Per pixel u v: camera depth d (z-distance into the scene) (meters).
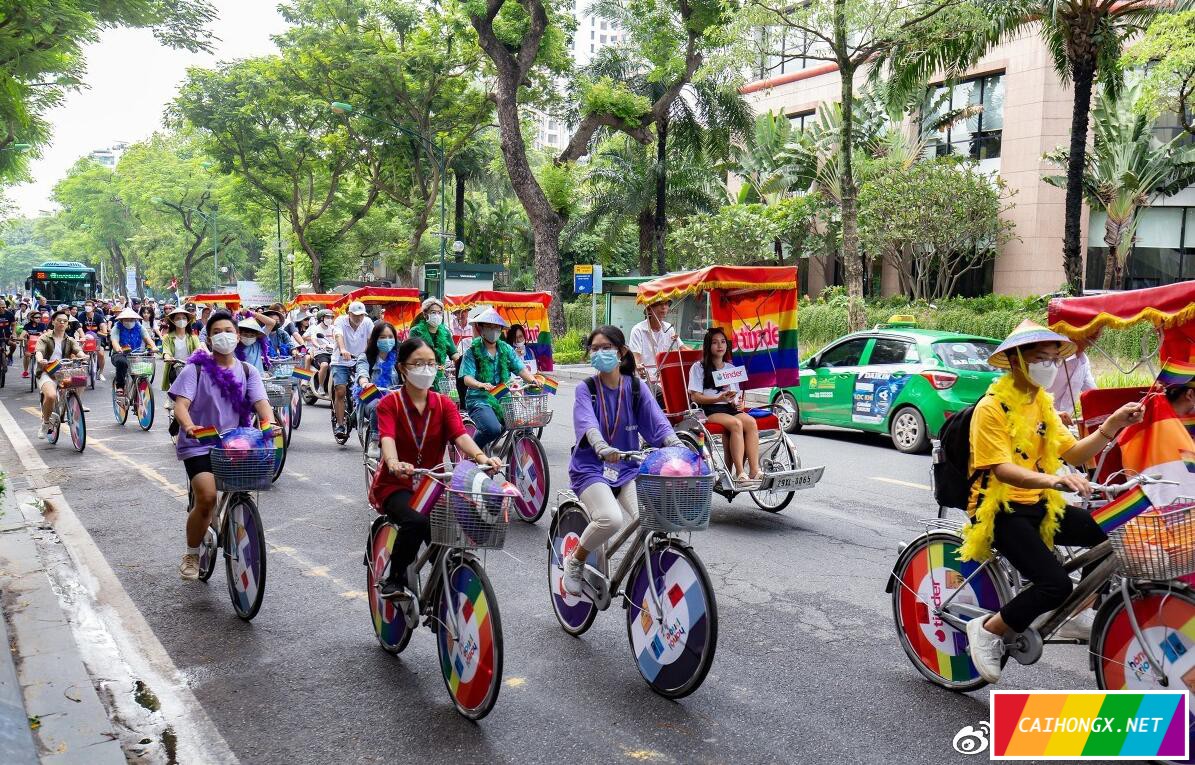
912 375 11.91
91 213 80.44
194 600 6.00
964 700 4.43
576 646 5.20
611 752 3.93
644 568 4.64
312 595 6.12
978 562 4.35
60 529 7.82
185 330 12.95
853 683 4.65
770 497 8.77
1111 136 25.47
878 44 18.03
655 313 8.98
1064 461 4.22
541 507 8.10
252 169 43.19
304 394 17.44
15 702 4.12
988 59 30.69
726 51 19.02
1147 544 3.55
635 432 4.93
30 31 9.24
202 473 5.79
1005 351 4.00
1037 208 29.61
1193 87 17.92
